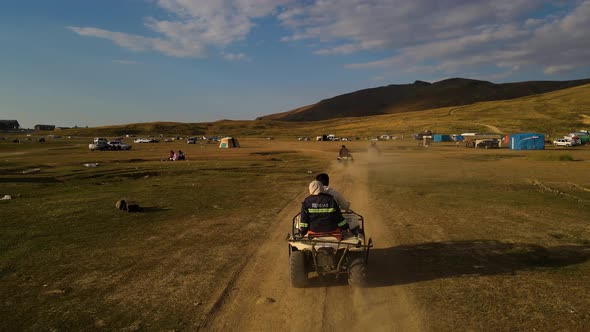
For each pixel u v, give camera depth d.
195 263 7.91
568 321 5.10
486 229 10.41
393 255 8.24
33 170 27.62
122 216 12.58
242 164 33.81
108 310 5.75
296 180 22.55
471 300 5.82
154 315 5.57
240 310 5.72
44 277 7.18
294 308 5.75
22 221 11.87
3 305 5.98
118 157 44.56
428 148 69.38
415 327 5.05
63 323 5.35
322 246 6.18
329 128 193.12
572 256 7.95
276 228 10.84
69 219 12.13
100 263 7.96
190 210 13.55
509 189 18.38
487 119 150.88
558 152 52.62
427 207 13.80
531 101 189.62
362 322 5.26
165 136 192.38
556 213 12.55
